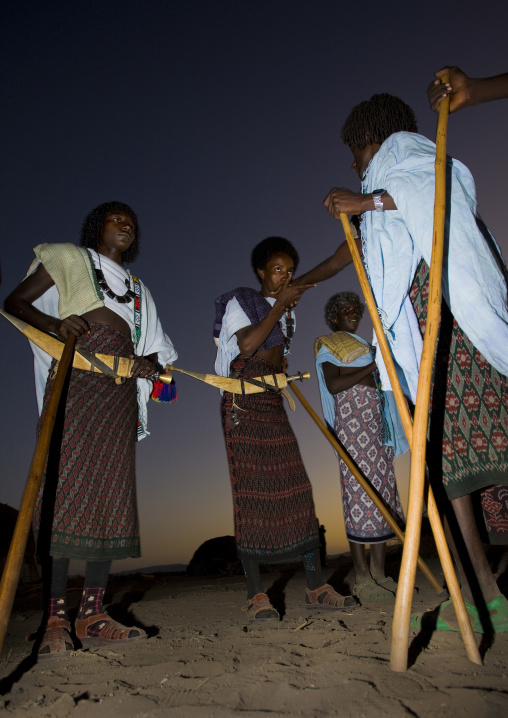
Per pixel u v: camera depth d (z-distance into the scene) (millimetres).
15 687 2002
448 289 2184
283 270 3602
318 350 4102
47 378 2852
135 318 3062
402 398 1989
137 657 2324
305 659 2064
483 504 2455
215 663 2104
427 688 1606
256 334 3285
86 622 2684
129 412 2912
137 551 2854
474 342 2145
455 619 2172
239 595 4488
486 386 2236
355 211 2348
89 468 2697
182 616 3475
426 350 1863
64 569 2572
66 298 2883
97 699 1796
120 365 2844
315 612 3211
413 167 2328
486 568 2127
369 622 2703
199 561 8039
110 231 3197
